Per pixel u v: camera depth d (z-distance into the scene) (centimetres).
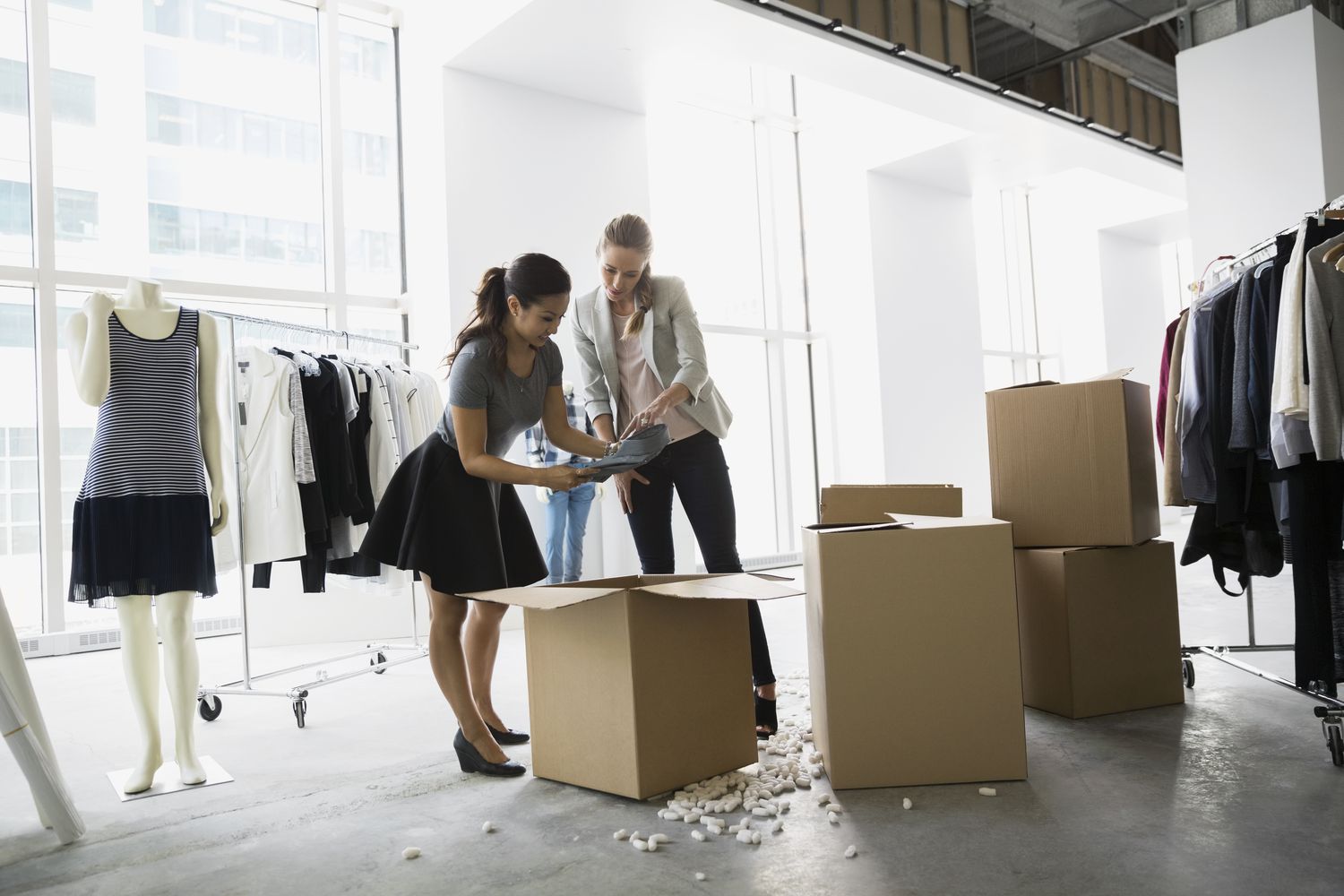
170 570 213
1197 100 552
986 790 183
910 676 192
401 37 541
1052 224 934
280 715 294
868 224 700
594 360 257
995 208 924
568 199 523
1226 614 381
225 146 500
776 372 714
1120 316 924
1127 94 677
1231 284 265
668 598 195
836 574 192
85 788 220
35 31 439
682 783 195
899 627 192
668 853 161
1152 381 955
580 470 195
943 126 648
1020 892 139
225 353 329
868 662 192
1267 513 264
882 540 192
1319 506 215
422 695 313
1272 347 232
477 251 489
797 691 283
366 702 307
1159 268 973
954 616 192
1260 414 235
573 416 482
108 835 186
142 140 475
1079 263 920
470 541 202
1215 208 545
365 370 358
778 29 468
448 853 167
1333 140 521
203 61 495
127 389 212
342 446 338
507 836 173
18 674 191
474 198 490
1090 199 898
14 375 439
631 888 147
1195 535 285
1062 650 239
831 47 493
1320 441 203
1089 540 243
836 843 162
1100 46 646
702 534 246
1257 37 530
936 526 192
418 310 516
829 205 727
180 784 219
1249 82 533
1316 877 139
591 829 175
